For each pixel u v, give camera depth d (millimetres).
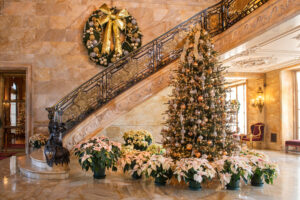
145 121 7410
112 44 9688
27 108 9250
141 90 7434
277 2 4785
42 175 5184
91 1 9773
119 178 5156
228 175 4191
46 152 5457
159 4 10117
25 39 9406
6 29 9359
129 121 7363
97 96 7969
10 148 10281
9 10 9430
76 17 9688
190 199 3887
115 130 7297
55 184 4758
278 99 10250
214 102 4586
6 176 5461
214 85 4688
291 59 8453
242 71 10844
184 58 4801
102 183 4801
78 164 6457
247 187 4562
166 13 10117
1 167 6551
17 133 10516
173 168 4551
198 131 4453
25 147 9945
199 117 4504
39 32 9492
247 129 11984
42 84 9391
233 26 6289
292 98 10133
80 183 4812
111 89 7969
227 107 4844
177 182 4805
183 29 8086
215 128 4516
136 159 4980
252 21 5566
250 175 4348
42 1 9578
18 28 9414
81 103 7777
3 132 10336
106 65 9578
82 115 7707
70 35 9625
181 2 10203
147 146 6957
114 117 7293
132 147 6172
